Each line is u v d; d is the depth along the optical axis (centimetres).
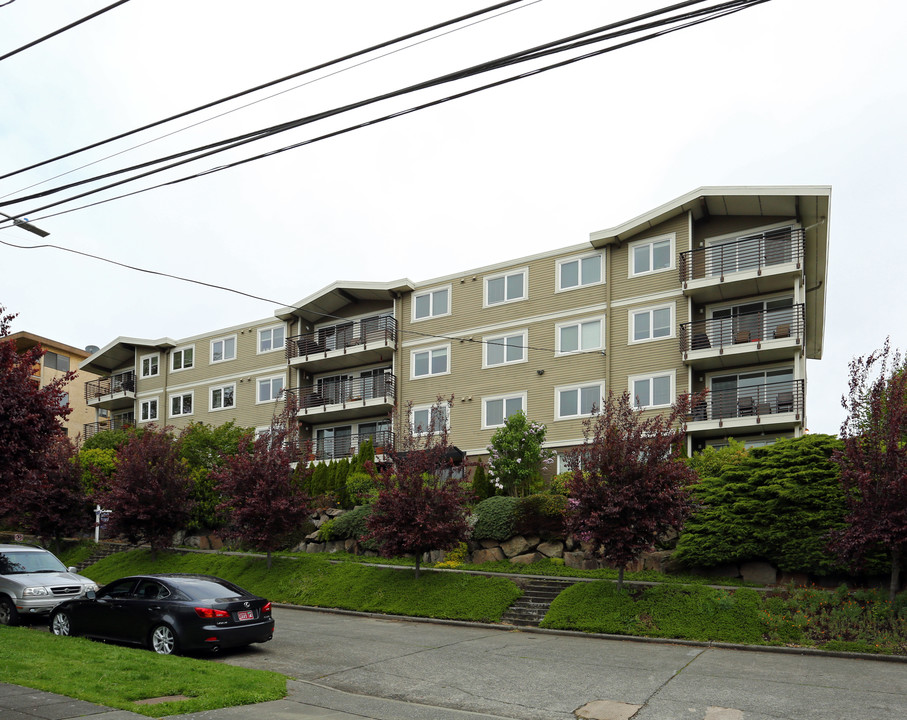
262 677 1069
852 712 966
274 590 2220
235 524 2388
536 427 2641
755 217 2708
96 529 3225
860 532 1504
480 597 1864
